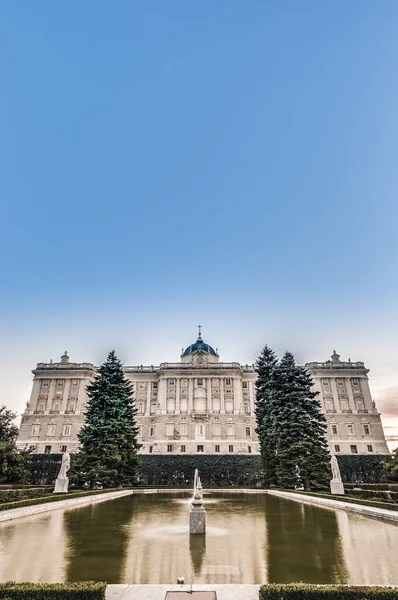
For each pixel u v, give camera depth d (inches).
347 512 908.0
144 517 837.8
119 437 1755.7
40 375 3221.0
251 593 327.0
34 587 297.9
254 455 2209.6
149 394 3292.3
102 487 1660.9
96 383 1878.7
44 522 748.6
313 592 291.7
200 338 3814.0
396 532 629.0
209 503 1176.2
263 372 2119.8
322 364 3225.9
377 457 2298.2
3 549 502.6
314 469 1553.9
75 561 442.0
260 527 689.6
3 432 1299.2
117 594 325.1
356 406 3097.9
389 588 295.6
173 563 435.5
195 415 3038.9
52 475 2091.5
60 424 3056.1
